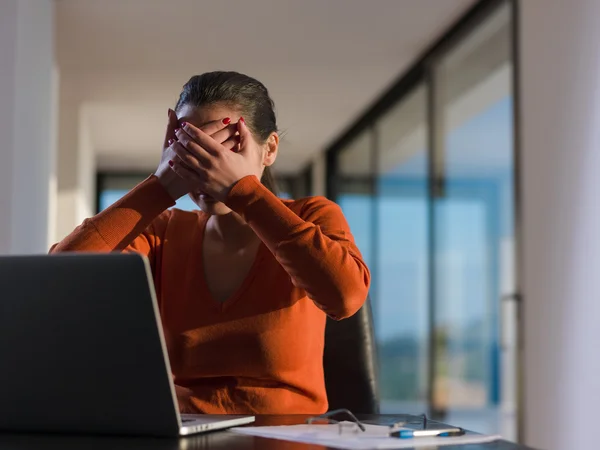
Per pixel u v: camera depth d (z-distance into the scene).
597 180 2.85
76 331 1.00
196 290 1.44
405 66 5.46
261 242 1.45
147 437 1.02
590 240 2.89
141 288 0.97
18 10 2.89
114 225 1.38
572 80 3.06
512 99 3.71
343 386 1.58
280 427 1.09
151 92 6.04
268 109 1.51
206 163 1.34
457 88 4.60
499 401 3.75
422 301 5.18
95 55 5.15
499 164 3.81
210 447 0.94
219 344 1.40
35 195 3.22
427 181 5.14
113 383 1.00
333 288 1.30
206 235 1.50
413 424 1.12
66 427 1.04
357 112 6.75
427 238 5.11
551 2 3.27
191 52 5.13
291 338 1.40
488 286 3.91
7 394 1.05
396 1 4.34
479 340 4.04
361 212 7.00
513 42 3.74
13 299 1.02
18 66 2.88
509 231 3.65
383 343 6.12
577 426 2.96
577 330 2.98
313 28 4.73
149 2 4.28
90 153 7.55
